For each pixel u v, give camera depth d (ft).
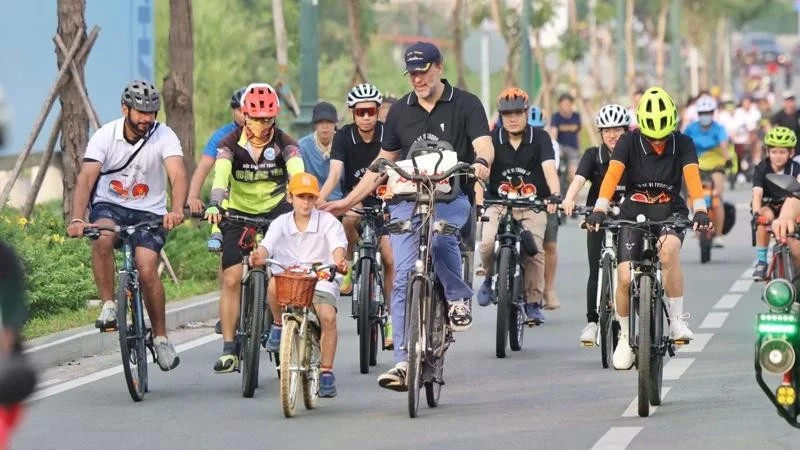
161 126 93.97
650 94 88.22
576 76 439.63
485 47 289.12
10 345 31.65
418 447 73.46
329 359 88.12
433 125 87.40
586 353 111.24
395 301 84.28
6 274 31.65
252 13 345.31
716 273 173.06
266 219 93.97
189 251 153.79
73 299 124.77
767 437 74.59
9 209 154.81
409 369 81.41
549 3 384.06
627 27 563.48
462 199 85.61
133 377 89.51
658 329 83.56
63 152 146.61
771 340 60.29
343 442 75.15
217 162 93.91
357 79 255.29
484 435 76.54
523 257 115.14
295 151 95.30
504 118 116.06
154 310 93.09
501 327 108.68
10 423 31.76
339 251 86.63
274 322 91.04
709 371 98.37
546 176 115.85
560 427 78.59
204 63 302.04
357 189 88.74
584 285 164.04
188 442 75.87
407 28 585.63
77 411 85.97
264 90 93.97
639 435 75.72
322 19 423.23
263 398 91.15
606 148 111.24
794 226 79.61
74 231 88.38
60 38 145.38
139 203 93.97
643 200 90.89
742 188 372.79
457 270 83.76
